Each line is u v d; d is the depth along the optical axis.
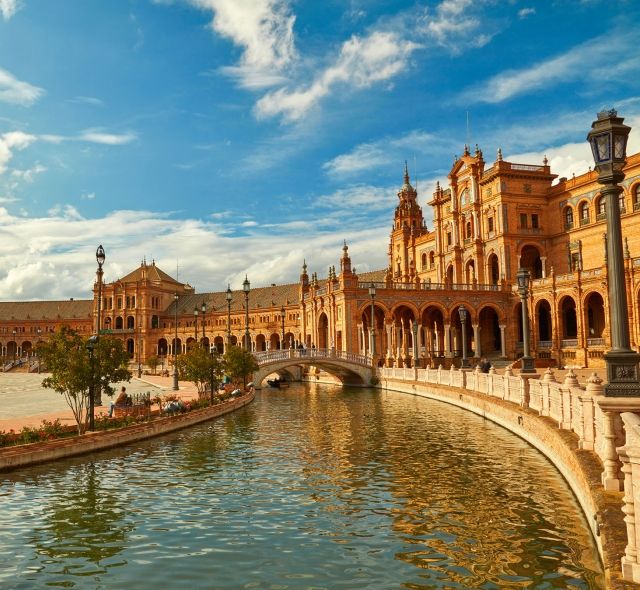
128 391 54.91
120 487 19.34
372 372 66.31
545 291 71.31
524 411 25.95
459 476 19.89
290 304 135.38
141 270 160.62
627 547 8.09
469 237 88.44
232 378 54.69
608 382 12.40
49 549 13.69
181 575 12.11
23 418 31.80
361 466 22.08
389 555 12.88
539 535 13.63
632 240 67.50
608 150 12.61
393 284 75.81
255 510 16.56
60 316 164.38
